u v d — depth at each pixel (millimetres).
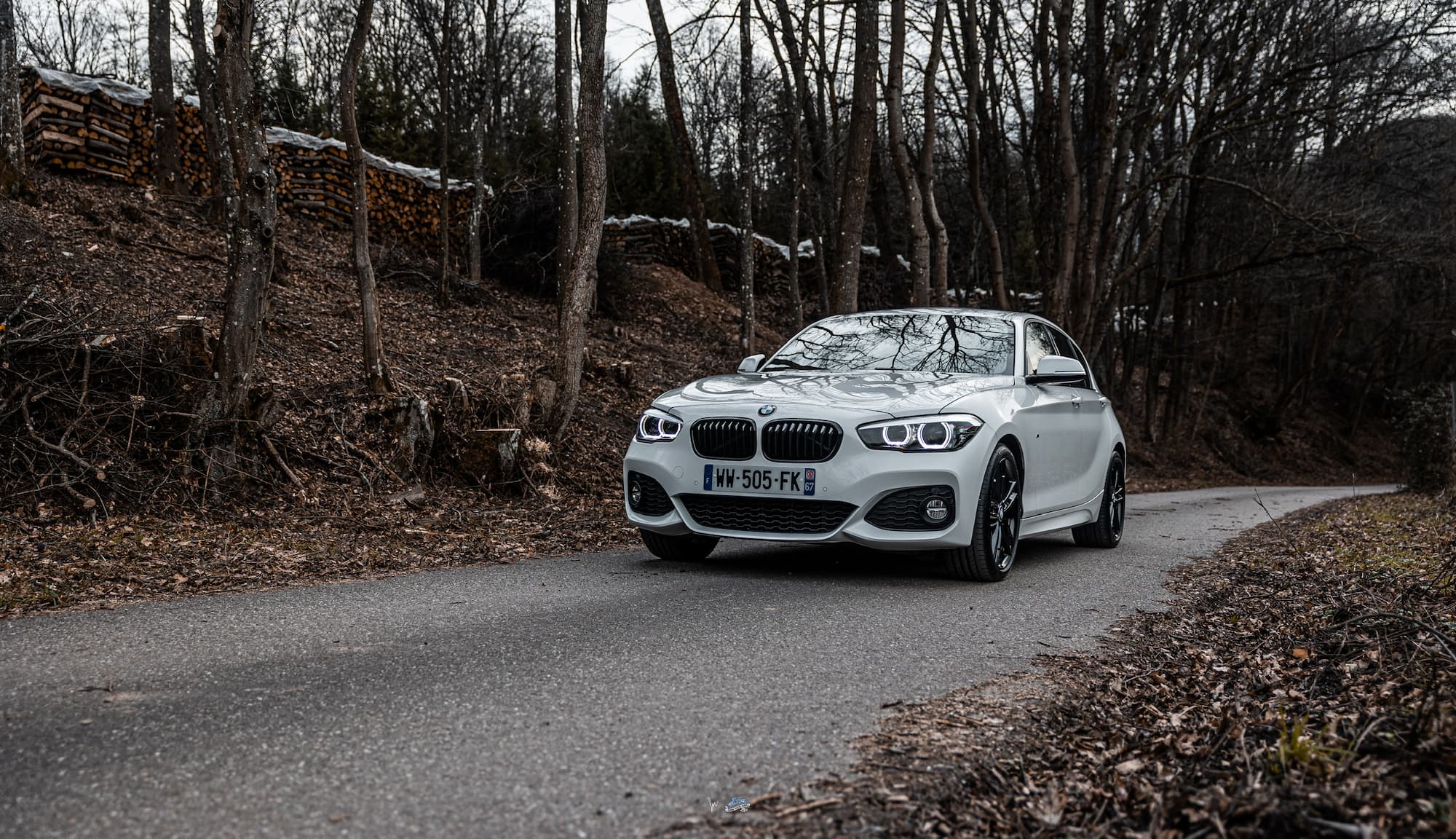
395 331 13758
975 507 5602
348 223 18547
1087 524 7898
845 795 2420
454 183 20438
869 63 14000
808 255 30141
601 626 4352
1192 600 5422
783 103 21609
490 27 18266
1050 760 2787
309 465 8648
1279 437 42156
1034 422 6438
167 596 5047
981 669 3744
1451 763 2432
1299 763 2561
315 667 3580
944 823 2291
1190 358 32719
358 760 2611
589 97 10734
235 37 7672
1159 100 20125
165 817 2219
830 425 5590
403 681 3402
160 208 15039
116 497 7184
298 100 23844
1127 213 20734
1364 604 4785
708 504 5867
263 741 2756
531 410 10961
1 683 3324
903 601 5105
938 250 16516
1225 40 19609
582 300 11039
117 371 7957
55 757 2600
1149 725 3154
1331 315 43125
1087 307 19531
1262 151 24625
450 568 6180
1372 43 19438
